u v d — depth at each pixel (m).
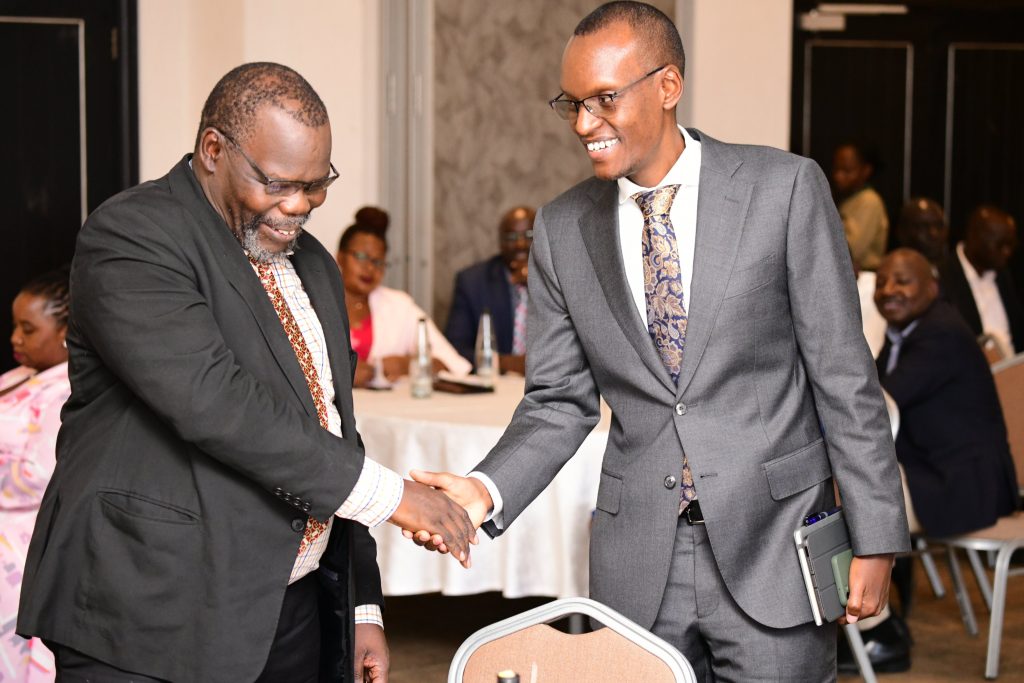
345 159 6.05
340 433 2.07
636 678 1.87
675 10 6.43
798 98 7.06
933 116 7.19
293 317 2.03
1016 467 4.36
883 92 7.14
